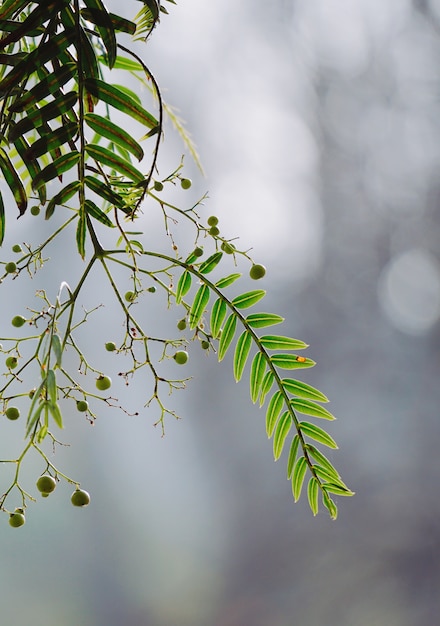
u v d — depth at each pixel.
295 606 11.04
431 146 14.20
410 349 13.04
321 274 14.59
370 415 12.59
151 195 0.94
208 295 0.95
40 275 9.44
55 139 0.87
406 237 13.98
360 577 10.82
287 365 0.96
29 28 0.85
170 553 13.03
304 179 15.41
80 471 13.81
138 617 12.23
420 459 11.84
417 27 14.84
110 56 0.88
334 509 0.94
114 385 9.02
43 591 12.10
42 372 0.68
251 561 12.45
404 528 11.16
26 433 0.62
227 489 13.78
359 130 15.08
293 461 0.95
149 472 14.31
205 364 14.48
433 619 10.13
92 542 13.12
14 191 0.92
